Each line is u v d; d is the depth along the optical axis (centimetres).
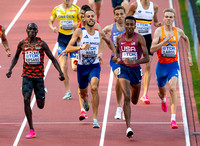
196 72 4447
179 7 6612
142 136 2986
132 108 3484
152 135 3000
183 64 4572
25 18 5966
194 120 3281
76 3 6406
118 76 2881
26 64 2895
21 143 2881
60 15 3625
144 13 3544
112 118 3300
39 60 2888
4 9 6309
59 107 3522
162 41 2911
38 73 2906
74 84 4022
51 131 3075
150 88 3925
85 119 3288
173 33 2989
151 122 3225
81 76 2992
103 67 4431
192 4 5747
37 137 2973
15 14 6122
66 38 3634
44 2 6612
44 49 2888
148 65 3572
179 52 4928
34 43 2873
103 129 3105
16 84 4022
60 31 3644
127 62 2769
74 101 3644
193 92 3878
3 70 4334
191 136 3002
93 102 2919
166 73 3048
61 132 3056
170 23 2948
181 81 4091
